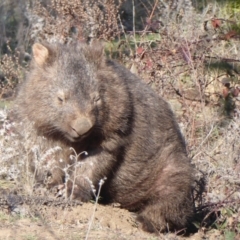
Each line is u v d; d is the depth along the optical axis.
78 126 10.41
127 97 10.98
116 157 11.13
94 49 11.06
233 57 16.77
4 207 10.34
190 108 15.38
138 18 18.78
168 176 11.69
